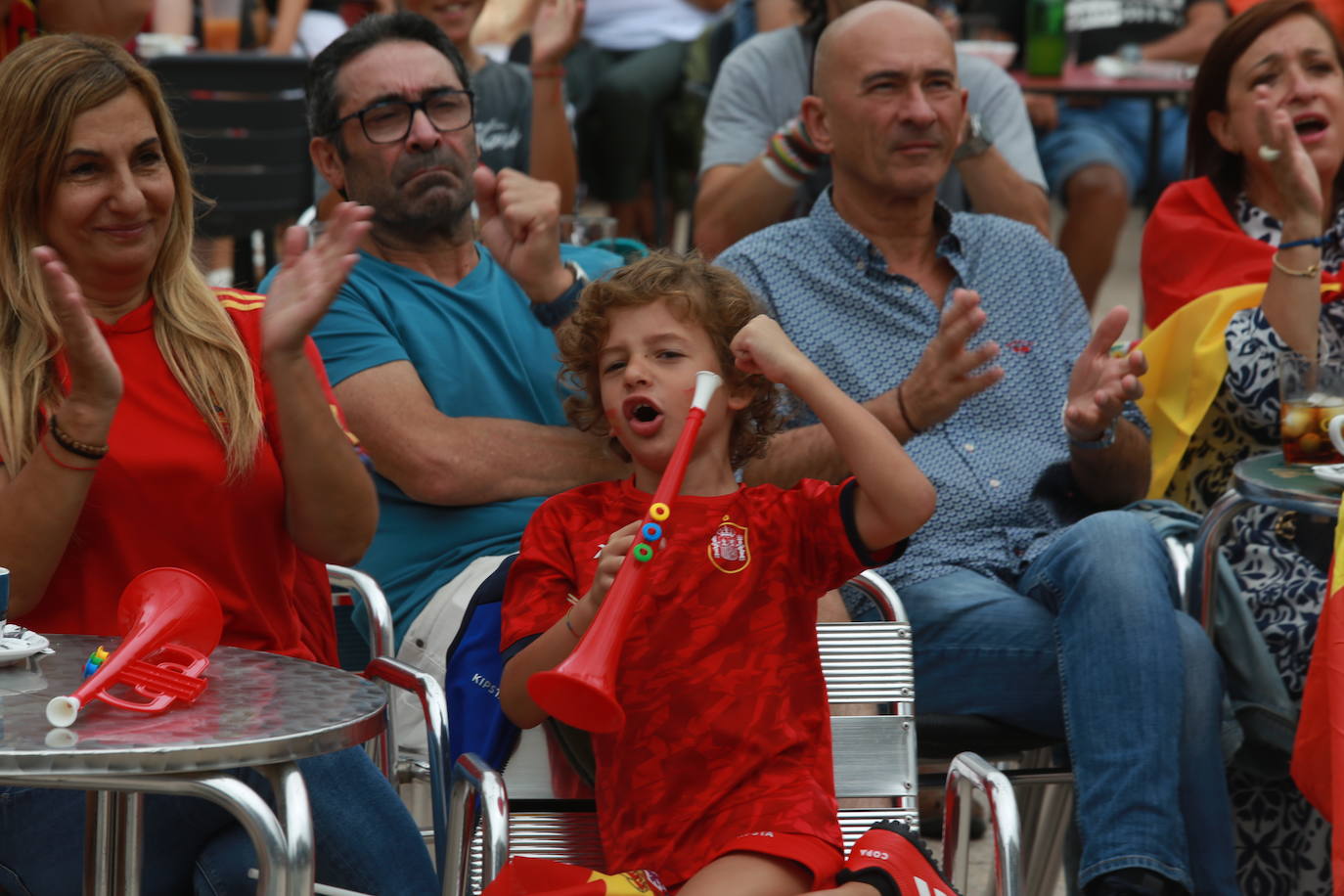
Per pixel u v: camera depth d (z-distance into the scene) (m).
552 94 19.59
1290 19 14.93
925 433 13.21
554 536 9.84
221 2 28.78
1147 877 10.60
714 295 9.77
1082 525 11.81
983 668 12.02
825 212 13.73
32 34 15.09
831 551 9.49
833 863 8.73
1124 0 31.20
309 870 7.41
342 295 12.95
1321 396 12.35
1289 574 13.28
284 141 23.69
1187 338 14.54
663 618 9.28
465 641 10.34
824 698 9.51
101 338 8.85
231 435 9.76
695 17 30.16
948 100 13.47
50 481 8.99
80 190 9.47
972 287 13.80
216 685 8.14
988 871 14.80
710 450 9.77
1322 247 14.91
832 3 18.53
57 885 9.07
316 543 10.16
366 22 13.26
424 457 12.48
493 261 13.78
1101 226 26.11
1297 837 13.23
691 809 9.00
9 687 7.89
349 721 7.59
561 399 13.41
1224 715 12.17
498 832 8.75
